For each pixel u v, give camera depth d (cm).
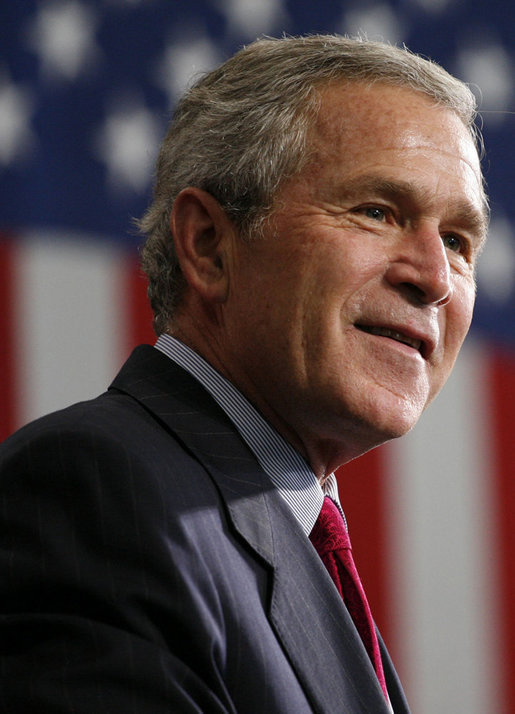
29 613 317
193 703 302
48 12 1085
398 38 1234
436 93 437
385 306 408
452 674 1118
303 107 427
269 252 418
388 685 459
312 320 407
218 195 435
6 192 1039
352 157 418
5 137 1048
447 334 436
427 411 1166
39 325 1030
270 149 424
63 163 1066
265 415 423
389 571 1116
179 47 1128
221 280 429
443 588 1130
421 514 1138
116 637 306
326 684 353
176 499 343
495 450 1177
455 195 424
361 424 407
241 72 450
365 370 406
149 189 1091
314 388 406
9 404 1009
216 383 420
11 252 1032
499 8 1288
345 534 438
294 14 1183
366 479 1130
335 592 379
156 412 391
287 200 419
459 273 443
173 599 317
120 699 295
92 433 342
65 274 1045
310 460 435
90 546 322
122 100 1098
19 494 335
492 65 1270
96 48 1098
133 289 1066
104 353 1047
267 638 345
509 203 1246
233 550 357
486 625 1135
